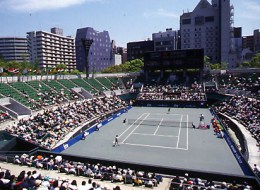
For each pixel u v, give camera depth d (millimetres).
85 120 50469
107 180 20422
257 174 23875
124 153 33844
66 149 35781
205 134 43094
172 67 84125
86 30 183375
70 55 198625
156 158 31656
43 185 14734
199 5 169625
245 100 57812
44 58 172375
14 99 52188
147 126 50031
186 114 62062
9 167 21766
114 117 59281
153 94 81312
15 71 64062
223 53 162750
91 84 85188
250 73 81812
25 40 197625
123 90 87438
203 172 22656
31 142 33250
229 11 160625
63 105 58562
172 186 18781
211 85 81062
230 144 35438
